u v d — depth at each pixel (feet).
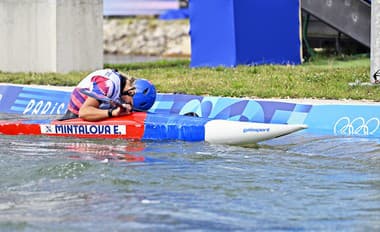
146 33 414.00
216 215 74.74
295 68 184.24
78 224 71.46
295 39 204.74
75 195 81.46
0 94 159.74
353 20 205.67
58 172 91.40
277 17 202.39
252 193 83.30
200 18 203.00
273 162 100.32
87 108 118.52
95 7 203.10
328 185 87.51
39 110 151.64
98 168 93.71
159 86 155.94
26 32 202.59
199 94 146.10
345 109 119.44
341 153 106.11
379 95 135.23
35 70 202.59
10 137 119.75
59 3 197.88
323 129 119.34
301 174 93.04
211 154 104.94
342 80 155.94
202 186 85.97
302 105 123.95
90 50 203.10
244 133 110.83
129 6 381.81
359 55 219.20
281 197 81.82
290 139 114.93
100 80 118.01
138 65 222.89
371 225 71.92
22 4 202.28
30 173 90.94
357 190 85.25
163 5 397.60
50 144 113.19
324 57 219.00
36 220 72.69
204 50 203.31
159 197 80.94
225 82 159.33
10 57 204.23
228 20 196.95
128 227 70.64
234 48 196.44
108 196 81.15
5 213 74.95
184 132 114.73
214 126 113.19
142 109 120.78
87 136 118.93
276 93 140.87
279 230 70.23
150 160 100.22
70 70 200.44
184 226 71.05
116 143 114.11
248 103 129.80
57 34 198.18
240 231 69.87
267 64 200.95
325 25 223.71
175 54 376.48
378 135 114.42
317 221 73.10
